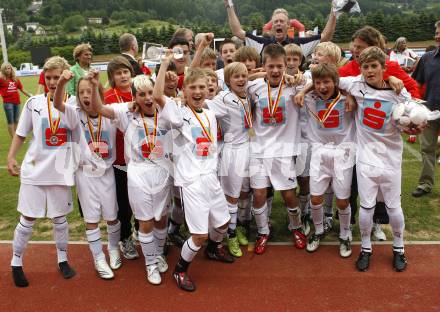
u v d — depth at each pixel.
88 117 3.99
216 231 4.22
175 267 4.05
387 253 4.51
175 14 109.94
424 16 42.44
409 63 11.59
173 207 4.66
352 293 3.79
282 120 4.47
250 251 4.66
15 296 3.87
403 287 3.87
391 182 4.10
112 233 4.32
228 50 5.58
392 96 3.97
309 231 5.08
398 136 4.11
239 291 3.87
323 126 4.38
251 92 4.51
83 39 57.69
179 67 5.02
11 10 104.31
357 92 4.10
